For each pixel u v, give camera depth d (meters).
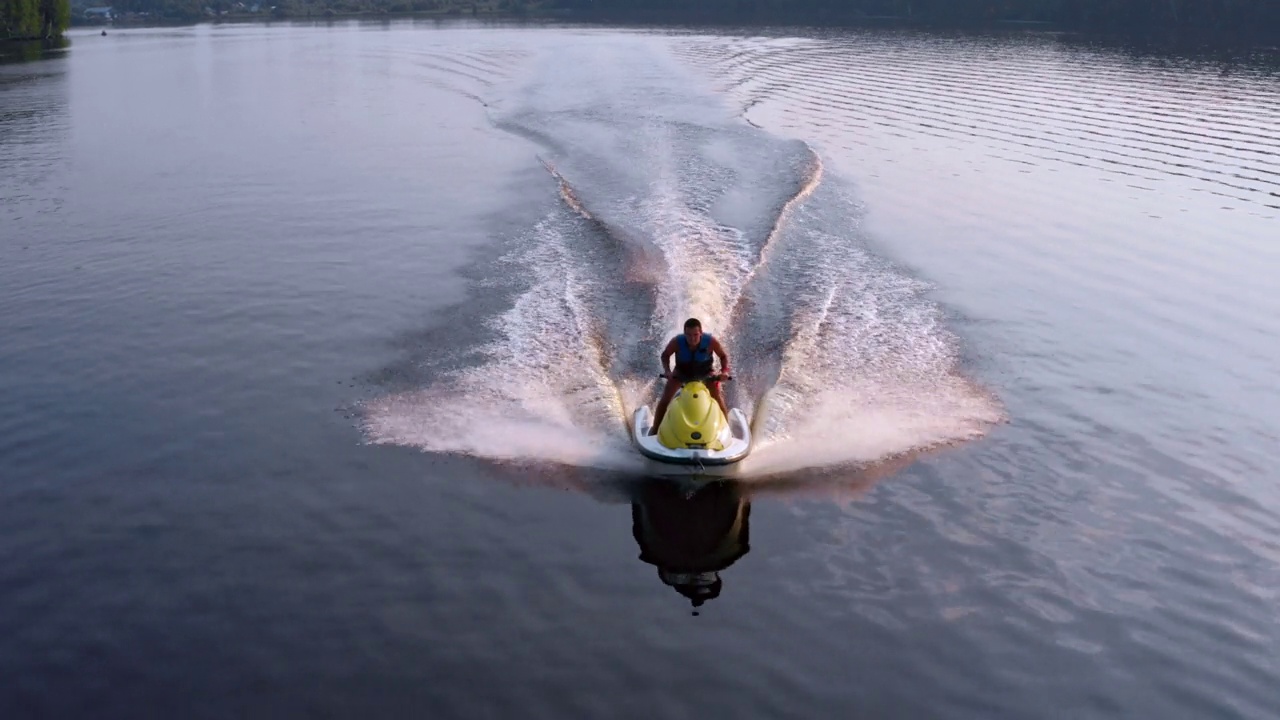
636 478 9.33
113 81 38.53
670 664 6.89
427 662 6.88
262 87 36.00
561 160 21.38
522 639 7.12
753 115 26.11
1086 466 9.55
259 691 6.59
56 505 8.82
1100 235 16.70
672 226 16.14
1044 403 10.83
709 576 7.90
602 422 10.23
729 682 6.73
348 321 13.09
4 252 16.44
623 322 12.68
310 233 17.22
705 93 29.05
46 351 12.31
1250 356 12.09
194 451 9.77
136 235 17.34
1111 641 7.17
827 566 8.02
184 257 16.05
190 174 21.94
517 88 31.67
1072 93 30.09
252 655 6.93
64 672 6.77
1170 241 16.41
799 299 13.34
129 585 7.71
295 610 7.41
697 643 7.11
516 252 15.55
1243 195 19.06
